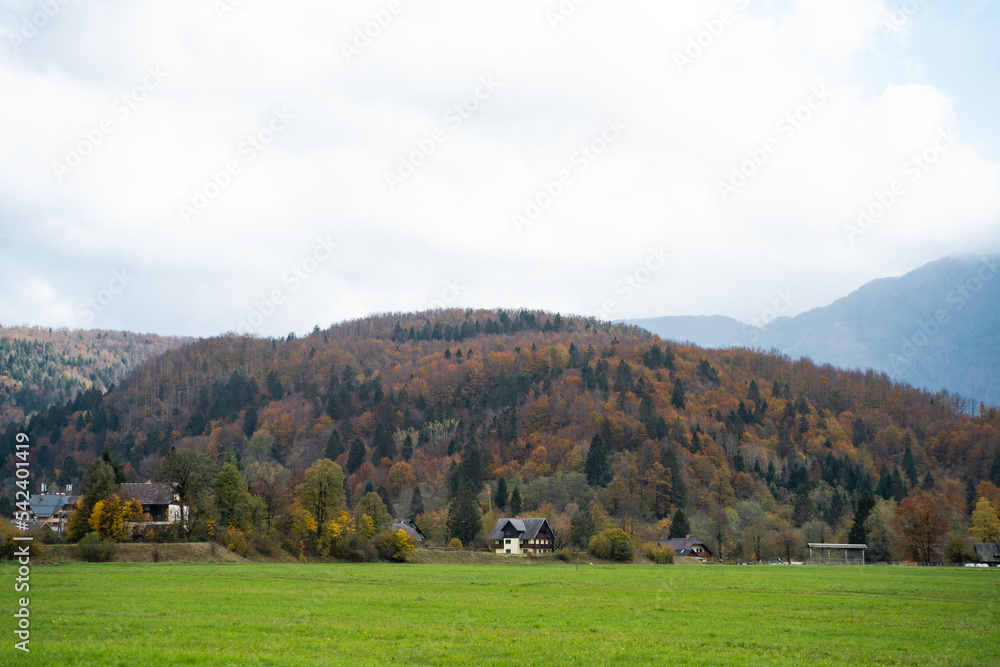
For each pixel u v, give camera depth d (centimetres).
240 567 8538
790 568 12288
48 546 8481
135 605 4616
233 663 2908
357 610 4703
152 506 12088
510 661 3170
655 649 3506
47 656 2944
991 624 4578
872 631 4197
